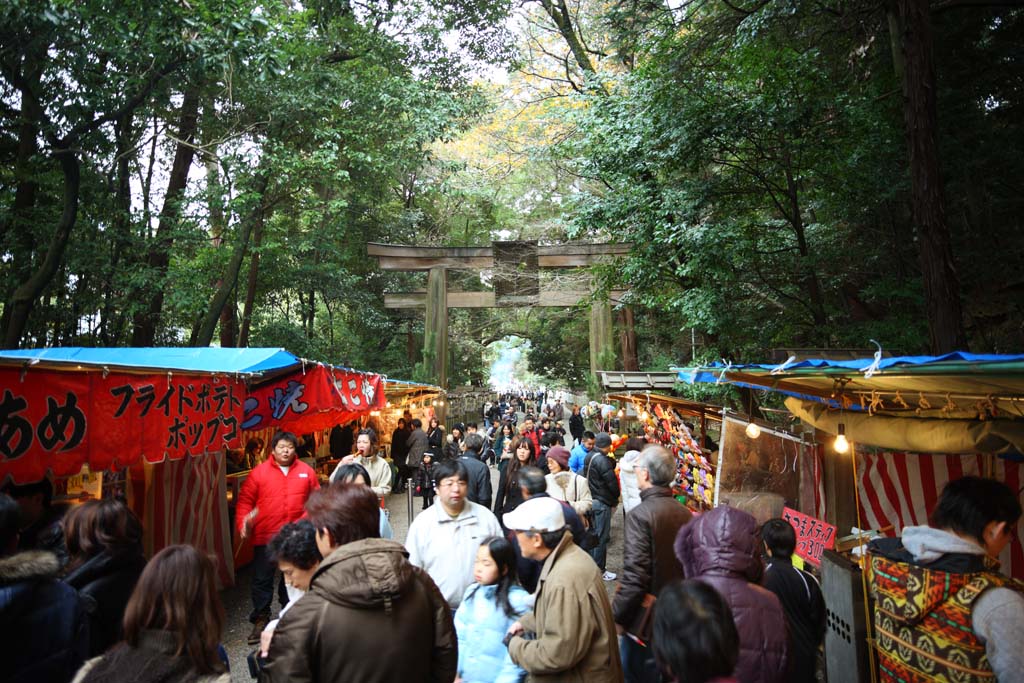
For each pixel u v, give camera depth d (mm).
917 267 9781
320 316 27297
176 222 13938
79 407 3549
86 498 5047
